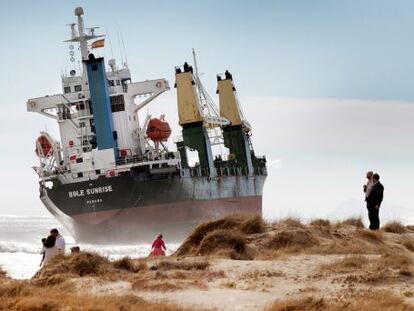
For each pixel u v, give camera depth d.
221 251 50.03
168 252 123.25
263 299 32.88
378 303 30.52
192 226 191.88
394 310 29.05
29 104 195.38
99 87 187.88
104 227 180.00
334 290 34.62
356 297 31.98
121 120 193.62
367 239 55.97
